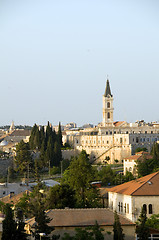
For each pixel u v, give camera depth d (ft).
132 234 282.77
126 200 347.97
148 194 337.72
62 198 375.25
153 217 321.32
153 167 594.24
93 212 296.51
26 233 290.97
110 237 278.87
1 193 466.70
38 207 289.94
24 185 482.69
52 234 278.46
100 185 513.86
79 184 423.64
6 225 269.85
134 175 594.65
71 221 284.41
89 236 269.44
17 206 355.97
